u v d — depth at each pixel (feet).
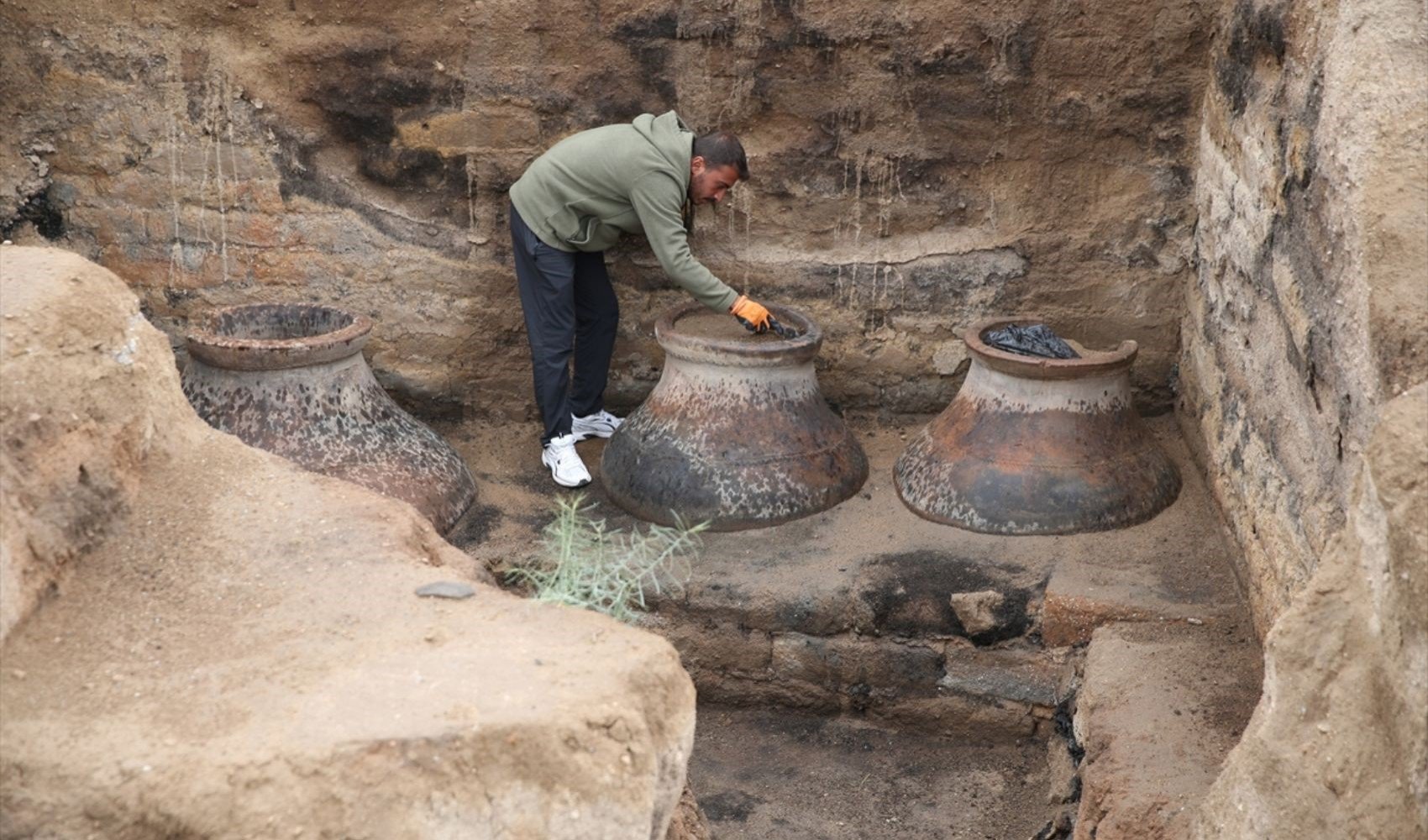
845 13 14.98
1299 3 11.51
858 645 13.98
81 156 16.25
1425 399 7.39
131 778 6.72
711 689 14.52
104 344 8.83
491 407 17.15
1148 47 14.96
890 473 16.05
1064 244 15.97
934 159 15.67
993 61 15.08
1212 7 14.66
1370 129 9.41
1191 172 15.55
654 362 16.96
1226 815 8.85
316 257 16.55
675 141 14.47
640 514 15.15
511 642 7.73
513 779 6.84
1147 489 14.74
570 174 14.70
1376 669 7.45
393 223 16.33
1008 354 14.64
